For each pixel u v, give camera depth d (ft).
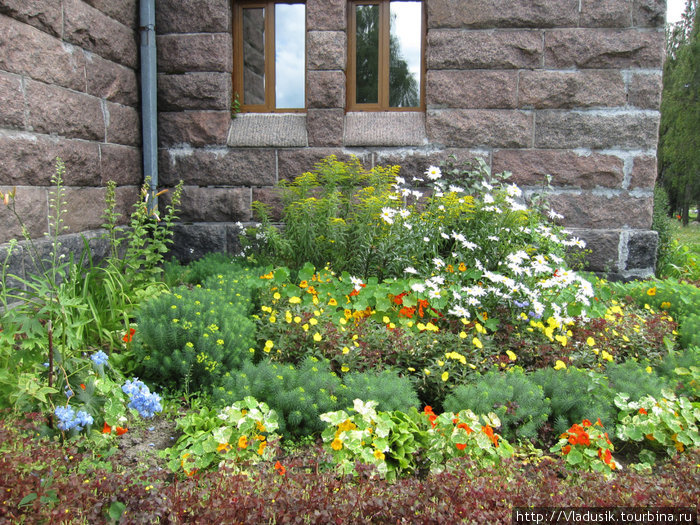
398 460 8.05
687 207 71.87
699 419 9.12
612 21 17.04
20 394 7.53
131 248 14.96
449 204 15.01
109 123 15.93
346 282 13.85
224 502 6.22
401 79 18.80
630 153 17.54
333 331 11.10
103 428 8.08
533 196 17.31
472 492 6.60
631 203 17.75
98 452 7.80
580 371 10.30
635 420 9.04
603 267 17.99
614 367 10.75
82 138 14.56
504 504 6.61
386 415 8.44
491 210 14.96
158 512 6.01
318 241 15.53
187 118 18.17
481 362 10.88
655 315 14.44
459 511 6.41
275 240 15.51
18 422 7.22
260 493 6.57
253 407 8.44
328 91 17.88
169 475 7.70
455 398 9.55
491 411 8.98
